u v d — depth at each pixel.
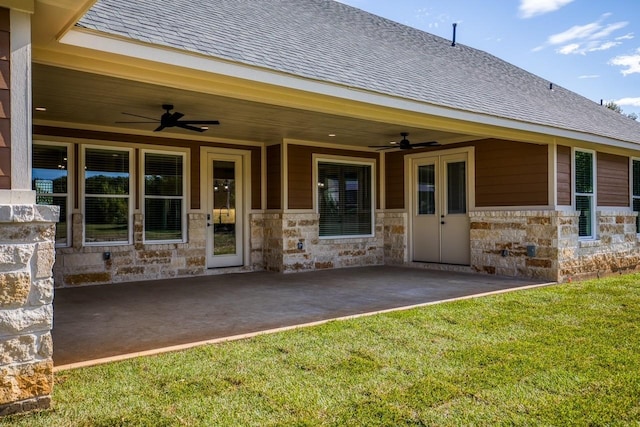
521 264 8.41
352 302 6.25
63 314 5.51
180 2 5.87
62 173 7.59
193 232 8.89
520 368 3.55
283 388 3.18
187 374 3.42
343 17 9.45
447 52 10.44
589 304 5.88
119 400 2.97
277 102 5.39
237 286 7.65
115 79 5.11
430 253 10.09
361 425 2.67
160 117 7.21
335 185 10.28
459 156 9.53
